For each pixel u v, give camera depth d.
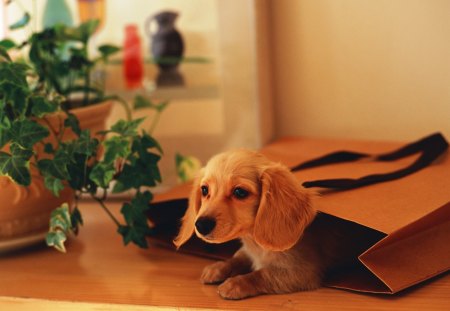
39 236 0.97
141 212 0.94
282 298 0.73
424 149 1.01
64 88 1.28
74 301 0.76
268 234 0.72
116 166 0.97
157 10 1.43
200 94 1.33
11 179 0.84
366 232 0.83
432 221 0.78
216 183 0.75
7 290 0.80
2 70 0.85
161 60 1.36
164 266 0.88
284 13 1.33
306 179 0.88
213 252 0.91
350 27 1.29
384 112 1.30
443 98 1.24
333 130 1.35
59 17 1.40
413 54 1.25
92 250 0.97
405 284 0.69
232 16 1.29
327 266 0.80
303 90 1.36
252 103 1.31
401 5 1.23
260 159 0.78
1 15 1.44
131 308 0.73
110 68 1.46
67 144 0.88
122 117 1.40
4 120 0.85
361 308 0.68
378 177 0.88
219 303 0.72
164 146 1.40
